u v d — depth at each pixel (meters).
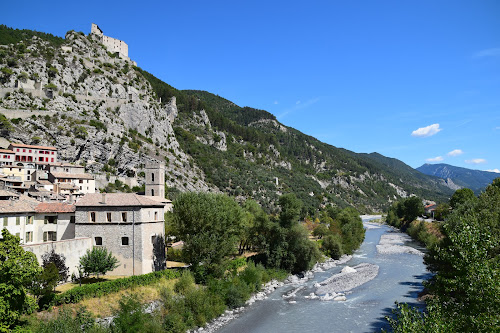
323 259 95.56
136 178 170.88
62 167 136.75
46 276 39.84
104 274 52.47
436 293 27.78
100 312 43.59
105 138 171.25
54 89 185.12
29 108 167.00
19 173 125.44
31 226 56.75
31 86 181.75
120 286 48.72
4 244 32.03
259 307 57.81
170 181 174.38
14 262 31.48
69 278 51.22
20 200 60.31
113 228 56.59
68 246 51.69
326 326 48.88
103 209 57.06
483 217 48.53
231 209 73.12
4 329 30.73
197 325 49.25
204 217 61.47
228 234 66.25
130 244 56.06
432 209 188.75
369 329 47.25
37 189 98.00
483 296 19.50
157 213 61.28
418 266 87.12
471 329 19.89
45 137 152.12
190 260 61.34
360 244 123.88
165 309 49.22
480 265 19.98
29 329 33.41
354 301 59.97
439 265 51.38
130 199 58.00
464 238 21.20
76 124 166.62
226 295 57.56
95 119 180.38
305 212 179.12
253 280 65.81
